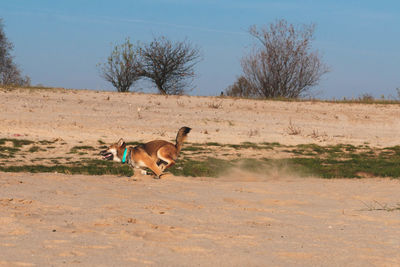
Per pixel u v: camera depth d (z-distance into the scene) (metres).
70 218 7.95
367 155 21.20
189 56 42.69
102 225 7.55
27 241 6.37
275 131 25.41
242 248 6.41
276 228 7.80
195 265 5.61
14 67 52.59
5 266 5.24
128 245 6.38
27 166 16.17
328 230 7.71
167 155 13.73
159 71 41.97
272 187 12.84
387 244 6.78
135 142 21.53
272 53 39.69
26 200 9.23
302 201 10.77
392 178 15.62
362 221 8.54
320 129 26.34
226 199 10.66
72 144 20.64
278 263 5.77
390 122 28.34
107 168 16.22
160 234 7.06
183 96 32.06
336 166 18.09
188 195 11.01
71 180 12.66
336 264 5.78
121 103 28.52
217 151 20.77
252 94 40.81
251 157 19.83
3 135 21.09
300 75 39.72
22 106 25.61
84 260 5.59
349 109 30.66
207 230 7.46
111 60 41.28
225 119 26.94
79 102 27.73
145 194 10.79
